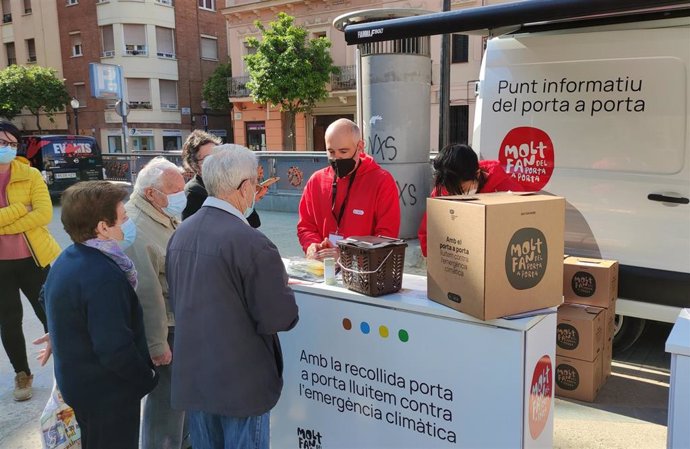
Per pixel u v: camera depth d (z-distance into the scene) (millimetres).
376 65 6570
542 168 4215
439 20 4461
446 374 2152
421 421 2258
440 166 3195
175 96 32906
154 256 2635
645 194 3812
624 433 3135
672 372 1864
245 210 2168
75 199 2152
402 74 6547
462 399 2129
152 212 2688
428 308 2146
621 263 3949
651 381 3850
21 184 3725
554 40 4102
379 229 3150
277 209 10727
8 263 3682
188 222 2107
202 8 33719
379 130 6703
